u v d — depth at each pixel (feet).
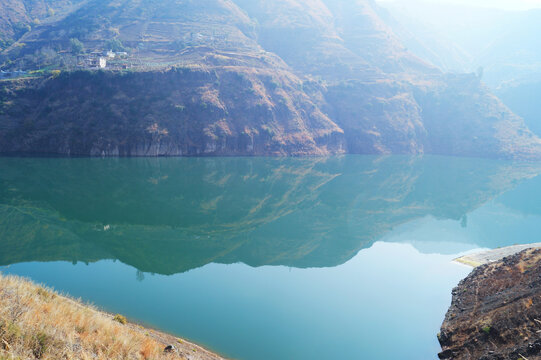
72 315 51.16
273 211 236.02
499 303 88.43
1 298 46.68
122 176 291.79
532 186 362.12
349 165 432.25
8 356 34.40
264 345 81.05
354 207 258.57
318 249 169.89
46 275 114.73
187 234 179.63
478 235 204.95
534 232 213.46
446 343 85.71
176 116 411.95
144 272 125.90
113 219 194.18
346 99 594.24
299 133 489.67
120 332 53.06
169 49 571.28
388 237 194.80
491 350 73.51
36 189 239.50
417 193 313.94
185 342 76.64
